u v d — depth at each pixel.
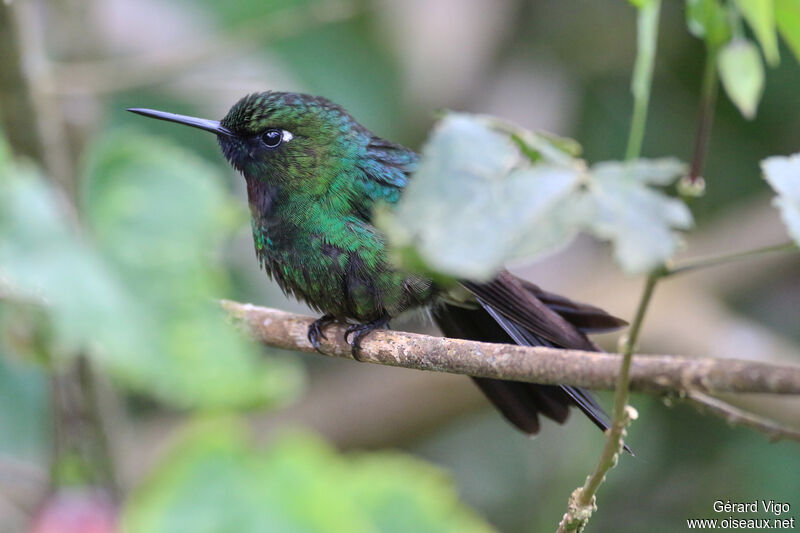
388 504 4.46
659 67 12.32
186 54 9.42
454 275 2.91
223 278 3.15
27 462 7.41
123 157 3.34
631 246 2.87
